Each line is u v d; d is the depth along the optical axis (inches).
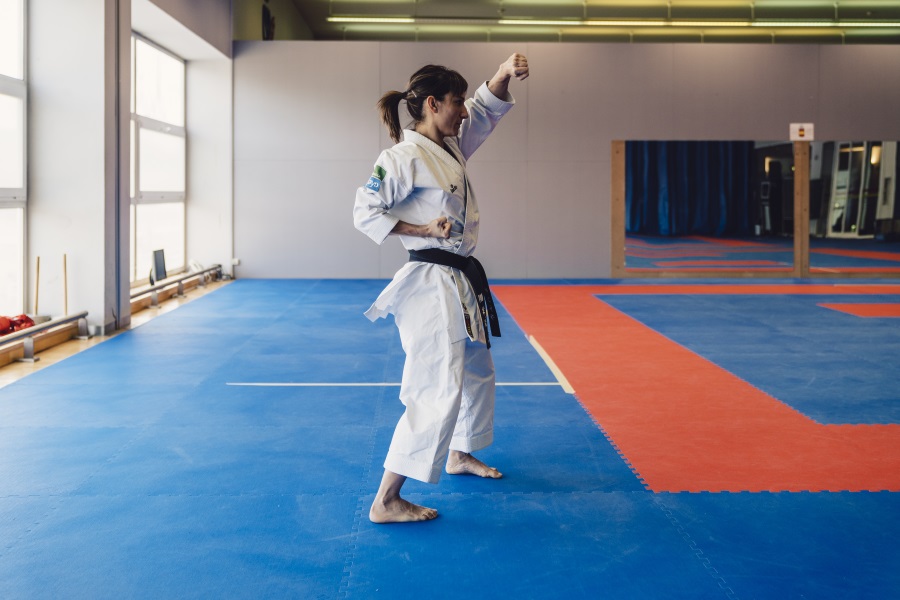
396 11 503.8
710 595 86.8
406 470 102.9
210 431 149.6
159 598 85.6
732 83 454.0
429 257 106.0
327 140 447.5
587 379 195.6
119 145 267.1
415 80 105.3
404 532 103.7
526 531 104.3
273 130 446.3
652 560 95.6
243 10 450.0
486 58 447.5
